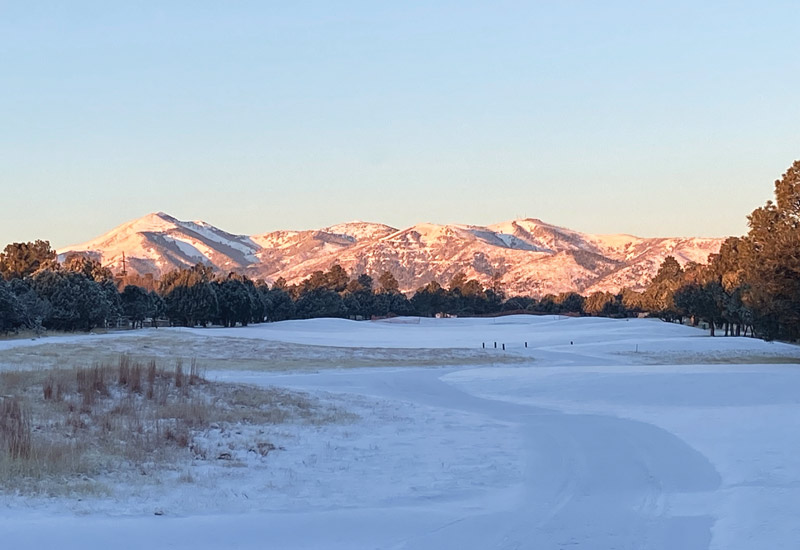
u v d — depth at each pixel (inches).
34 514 519.2
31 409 930.7
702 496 590.2
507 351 2827.3
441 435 936.3
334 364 2367.1
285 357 2588.6
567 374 1673.2
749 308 2329.0
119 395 1080.2
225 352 2691.9
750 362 2519.7
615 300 7332.7
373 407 1217.4
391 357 2600.9
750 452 752.3
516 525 512.1
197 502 578.9
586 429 961.5
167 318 4835.1
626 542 470.6
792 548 449.7
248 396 1196.5
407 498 604.4
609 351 2869.1
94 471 676.7
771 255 2114.9
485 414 1165.1
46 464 658.8
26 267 5078.7
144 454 762.2
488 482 664.4
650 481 649.0
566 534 489.7
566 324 4704.7
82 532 471.8
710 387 1387.8
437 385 1646.2
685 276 5201.8
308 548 458.3
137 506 559.2
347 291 7293.3
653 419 1047.6
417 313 7377.0
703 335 3772.1
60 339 2819.9
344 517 530.0
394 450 829.2
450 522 518.9
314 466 743.7
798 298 2065.7
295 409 1128.2
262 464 751.7
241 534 484.7
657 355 2726.4
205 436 880.3
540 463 741.3
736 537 475.2
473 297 7642.7
